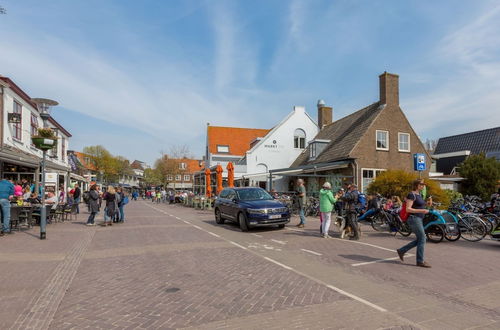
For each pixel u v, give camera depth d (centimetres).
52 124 2416
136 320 395
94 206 1307
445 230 917
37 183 1775
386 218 1097
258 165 3036
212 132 3841
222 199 1354
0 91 1562
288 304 447
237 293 492
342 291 502
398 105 2152
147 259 711
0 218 996
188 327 375
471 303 455
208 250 809
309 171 2192
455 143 3997
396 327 377
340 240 963
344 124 2514
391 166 2075
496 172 2406
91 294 487
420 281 557
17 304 443
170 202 3456
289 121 3130
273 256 746
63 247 833
